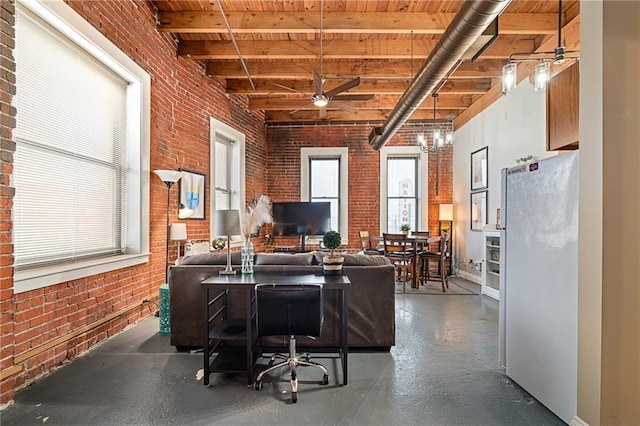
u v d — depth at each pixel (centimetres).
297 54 448
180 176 391
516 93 483
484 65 501
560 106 226
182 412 207
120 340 321
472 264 632
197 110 488
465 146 666
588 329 180
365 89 568
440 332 351
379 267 304
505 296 256
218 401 220
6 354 210
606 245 171
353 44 447
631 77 172
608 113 172
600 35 174
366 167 750
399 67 507
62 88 283
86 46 293
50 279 250
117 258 327
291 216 657
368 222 748
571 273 192
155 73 391
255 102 655
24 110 249
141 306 371
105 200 338
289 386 239
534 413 207
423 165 741
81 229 307
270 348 301
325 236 285
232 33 405
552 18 385
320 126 754
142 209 368
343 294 247
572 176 192
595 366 175
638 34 172
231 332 254
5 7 209
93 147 321
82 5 279
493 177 551
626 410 172
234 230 285
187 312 302
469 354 295
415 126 748
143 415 203
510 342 248
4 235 207
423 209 739
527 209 230
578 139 206
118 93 354
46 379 245
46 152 269
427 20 379
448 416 204
